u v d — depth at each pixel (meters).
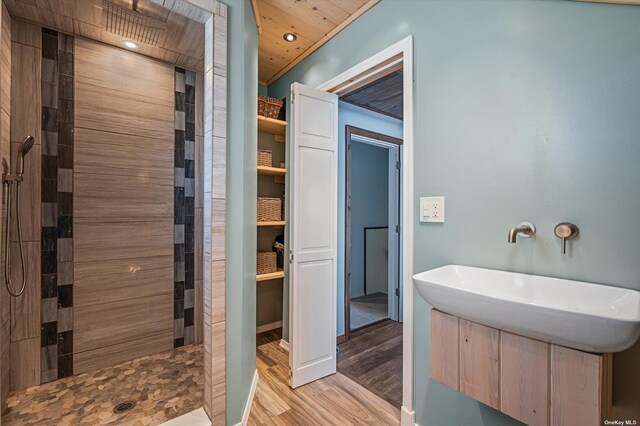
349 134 2.88
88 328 2.00
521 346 0.91
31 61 1.79
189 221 2.44
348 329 2.77
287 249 2.50
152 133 2.26
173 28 1.85
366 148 4.49
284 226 2.62
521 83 1.17
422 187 1.52
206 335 1.53
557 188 1.08
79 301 1.97
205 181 1.54
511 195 1.20
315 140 2.04
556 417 0.84
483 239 1.28
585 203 1.02
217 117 1.49
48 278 1.86
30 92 1.79
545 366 0.86
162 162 2.30
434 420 1.45
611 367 0.82
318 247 2.04
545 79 1.11
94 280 2.03
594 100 1.00
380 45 1.75
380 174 4.64
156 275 2.29
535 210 1.13
